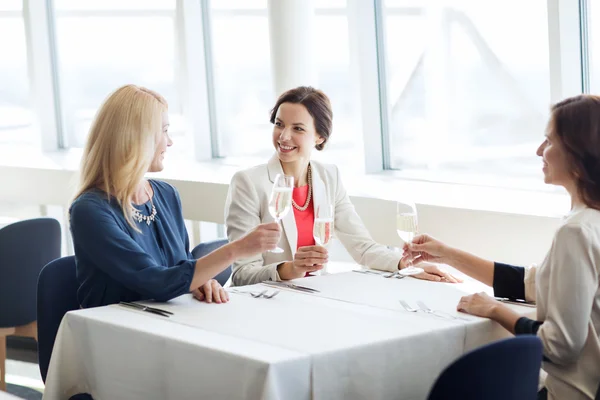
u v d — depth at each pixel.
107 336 2.72
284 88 5.03
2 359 4.45
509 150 4.61
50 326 3.26
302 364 2.36
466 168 4.84
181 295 3.03
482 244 4.13
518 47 4.45
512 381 2.21
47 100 6.77
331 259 4.94
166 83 6.12
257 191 3.61
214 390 2.46
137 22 6.20
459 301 2.92
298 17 4.97
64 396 2.85
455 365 2.14
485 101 4.66
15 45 6.80
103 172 3.09
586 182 2.66
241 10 5.70
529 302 3.05
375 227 4.59
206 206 5.44
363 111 5.03
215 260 2.93
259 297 3.04
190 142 5.98
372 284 3.24
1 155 6.80
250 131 5.86
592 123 2.66
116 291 3.08
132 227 3.11
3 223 5.81
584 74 4.12
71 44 6.63
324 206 3.64
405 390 2.59
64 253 6.64
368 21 4.93
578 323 2.57
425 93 4.91
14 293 4.36
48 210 6.59
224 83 5.92
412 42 4.91
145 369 2.63
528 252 3.97
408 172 5.09
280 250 3.00
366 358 2.49
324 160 5.24
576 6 4.00
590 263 2.58
